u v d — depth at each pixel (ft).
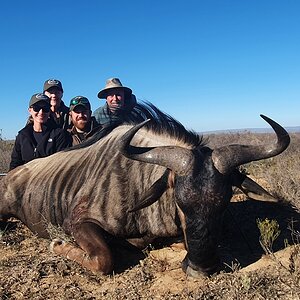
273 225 5.88
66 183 7.09
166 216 6.13
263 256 5.87
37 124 8.84
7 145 17.60
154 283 5.39
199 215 4.99
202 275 5.24
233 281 5.08
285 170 9.39
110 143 7.04
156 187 5.56
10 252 6.71
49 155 8.32
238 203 8.09
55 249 6.39
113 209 6.29
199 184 5.03
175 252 6.32
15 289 5.37
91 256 5.73
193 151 5.36
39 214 7.34
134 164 6.46
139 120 7.03
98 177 6.64
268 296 4.75
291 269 5.32
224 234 6.63
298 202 7.66
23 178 7.69
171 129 6.54
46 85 10.71
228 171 5.15
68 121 10.81
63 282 5.51
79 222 6.37
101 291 5.26
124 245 6.47
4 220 7.88
